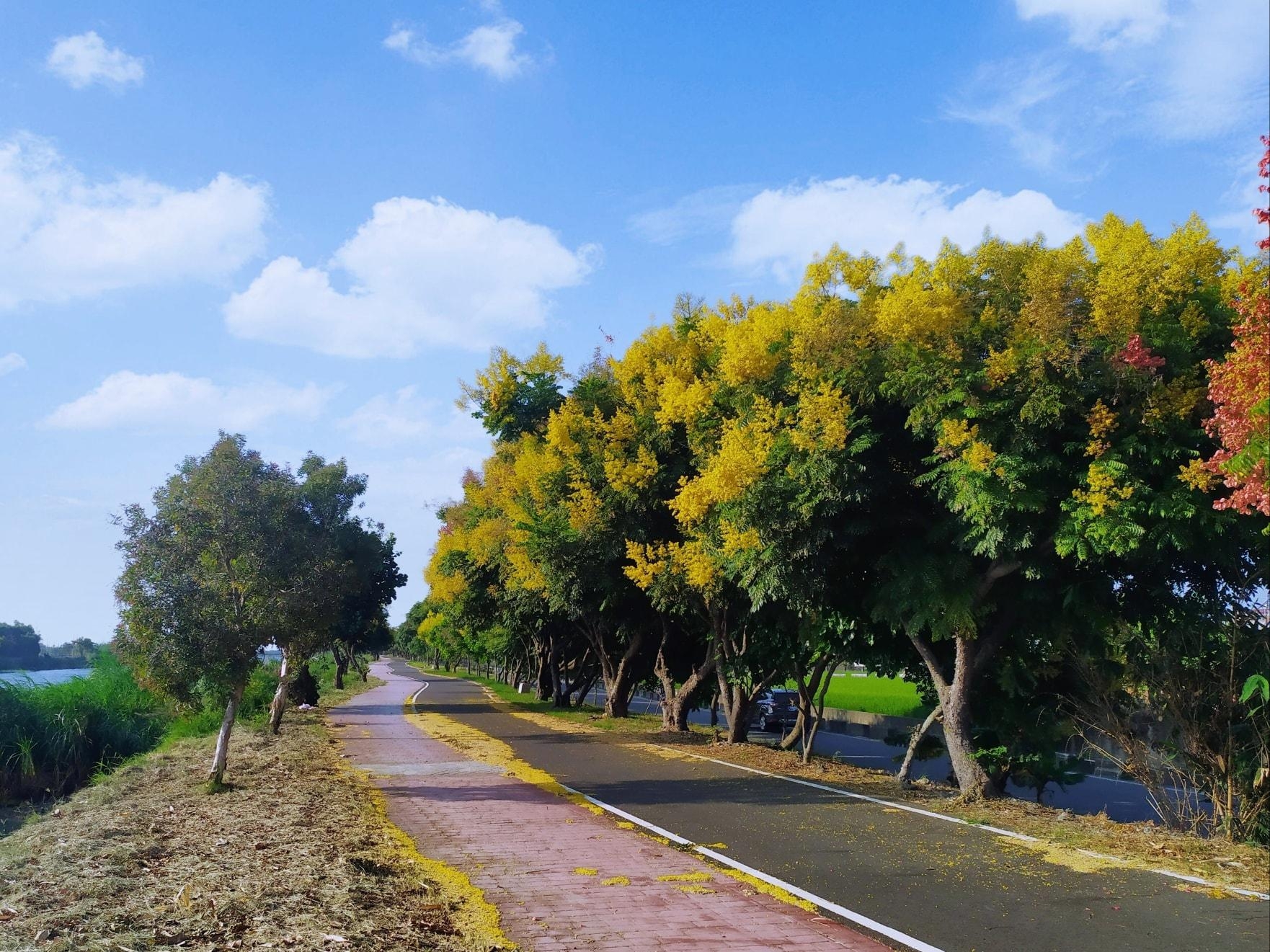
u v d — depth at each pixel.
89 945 5.33
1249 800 9.94
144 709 24.50
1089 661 11.62
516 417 22.19
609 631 29.67
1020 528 10.58
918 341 10.95
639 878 7.92
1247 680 9.62
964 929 6.58
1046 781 13.80
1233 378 7.13
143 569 12.38
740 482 12.13
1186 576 11.38
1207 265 10.26
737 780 14.02
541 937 6.25
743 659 18.34
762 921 6.70
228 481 13.02
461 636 50.19
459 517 37.59
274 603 12.64
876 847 9.24
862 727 29.89
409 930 6.14
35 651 52.00
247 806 10.85
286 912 6.20
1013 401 10.26
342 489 24.30
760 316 13.12
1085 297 10.35
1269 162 6.68
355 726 23.77
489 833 9.78
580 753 17.58
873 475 11.76
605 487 19.16
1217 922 6.77
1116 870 8.31
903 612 12.81
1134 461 10.05
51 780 19.47
